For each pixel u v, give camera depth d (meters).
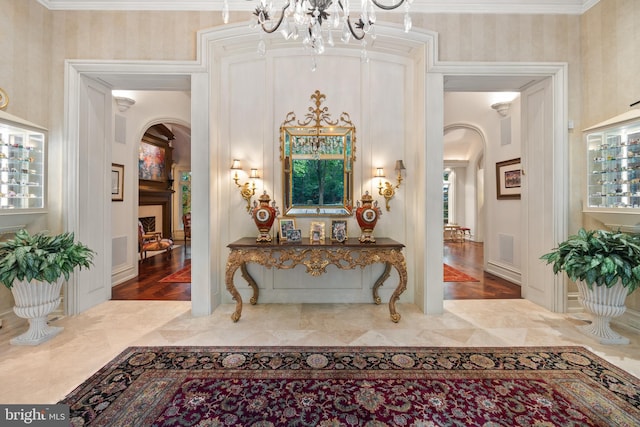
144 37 3.10
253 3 3.13
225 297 3.41
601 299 2.43
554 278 3.14
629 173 2.69
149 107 4.81
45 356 2.21
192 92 3.08
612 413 1.61
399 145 3.44
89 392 1.78
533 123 3.44
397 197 3.44
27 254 2.24
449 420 1.57
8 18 2.67
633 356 2.22
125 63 3.07
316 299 3.44
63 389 1.81
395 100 3.44
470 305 3.36
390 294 3.46
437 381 1.91
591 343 2.44
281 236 3.22
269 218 3.03
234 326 2.77
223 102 3.37
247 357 2.20
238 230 3.42
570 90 3.15
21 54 2.79
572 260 2.43
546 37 3.15
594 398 1.74
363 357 2.21
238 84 3.39
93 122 3.29
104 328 2.72
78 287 3.08
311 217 3.42
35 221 2.91
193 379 1.92
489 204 4.94
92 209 3.28
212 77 3.14
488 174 4.96
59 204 3.05
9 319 2.68
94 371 2.01
